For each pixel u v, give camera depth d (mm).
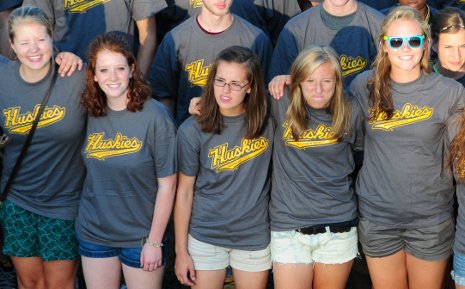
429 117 4270
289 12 6004
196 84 5352
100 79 4359
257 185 4562
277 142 4559
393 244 4531
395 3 6082
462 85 4371
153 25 5723
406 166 4340
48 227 4699
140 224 4574
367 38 5121
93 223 4578
